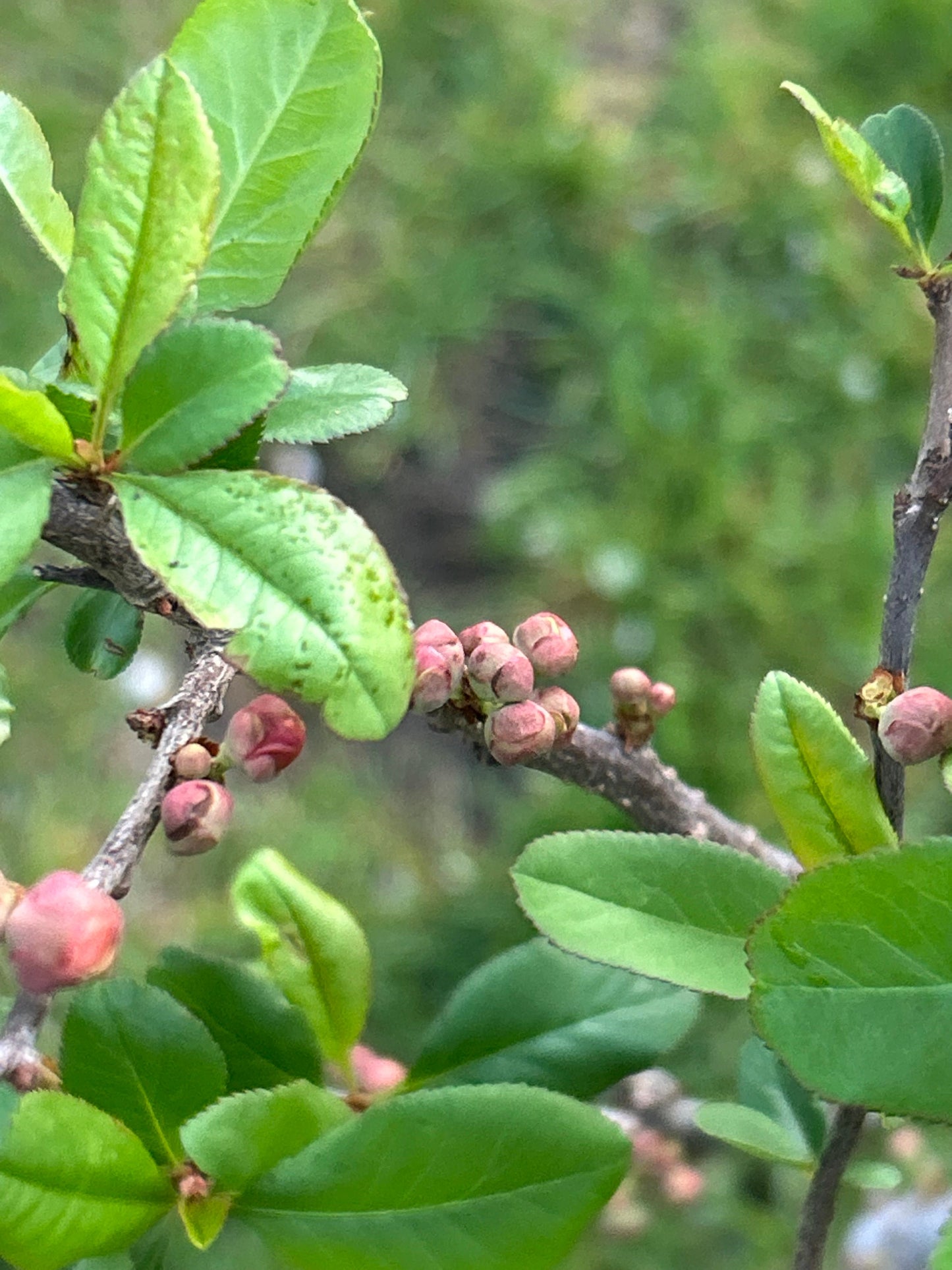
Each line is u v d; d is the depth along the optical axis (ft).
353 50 1.19
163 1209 1.08
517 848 4.10
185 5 4.89
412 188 4.79
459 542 4.66
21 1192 1.05
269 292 1.19
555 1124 1.07
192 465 1.12
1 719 1.15
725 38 5.08
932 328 4.54
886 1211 2.03
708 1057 3.52
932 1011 1.05
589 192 4.82
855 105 4.83
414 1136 1.08
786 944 1.05
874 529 4.33
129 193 1.09
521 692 1.23
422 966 3.98
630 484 4.49
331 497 1.09
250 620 1.07
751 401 4.53
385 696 1.07
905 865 1.04
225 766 1.18
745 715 4.17
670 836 1.16
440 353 4.76
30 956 1.07
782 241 4.76
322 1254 1.08
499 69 4.96
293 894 1.21
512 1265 1.07
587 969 1.26
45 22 4.75
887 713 1.13
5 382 1.07
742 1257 3.21
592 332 4.69
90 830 4.13
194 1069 1.12
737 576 4.33
